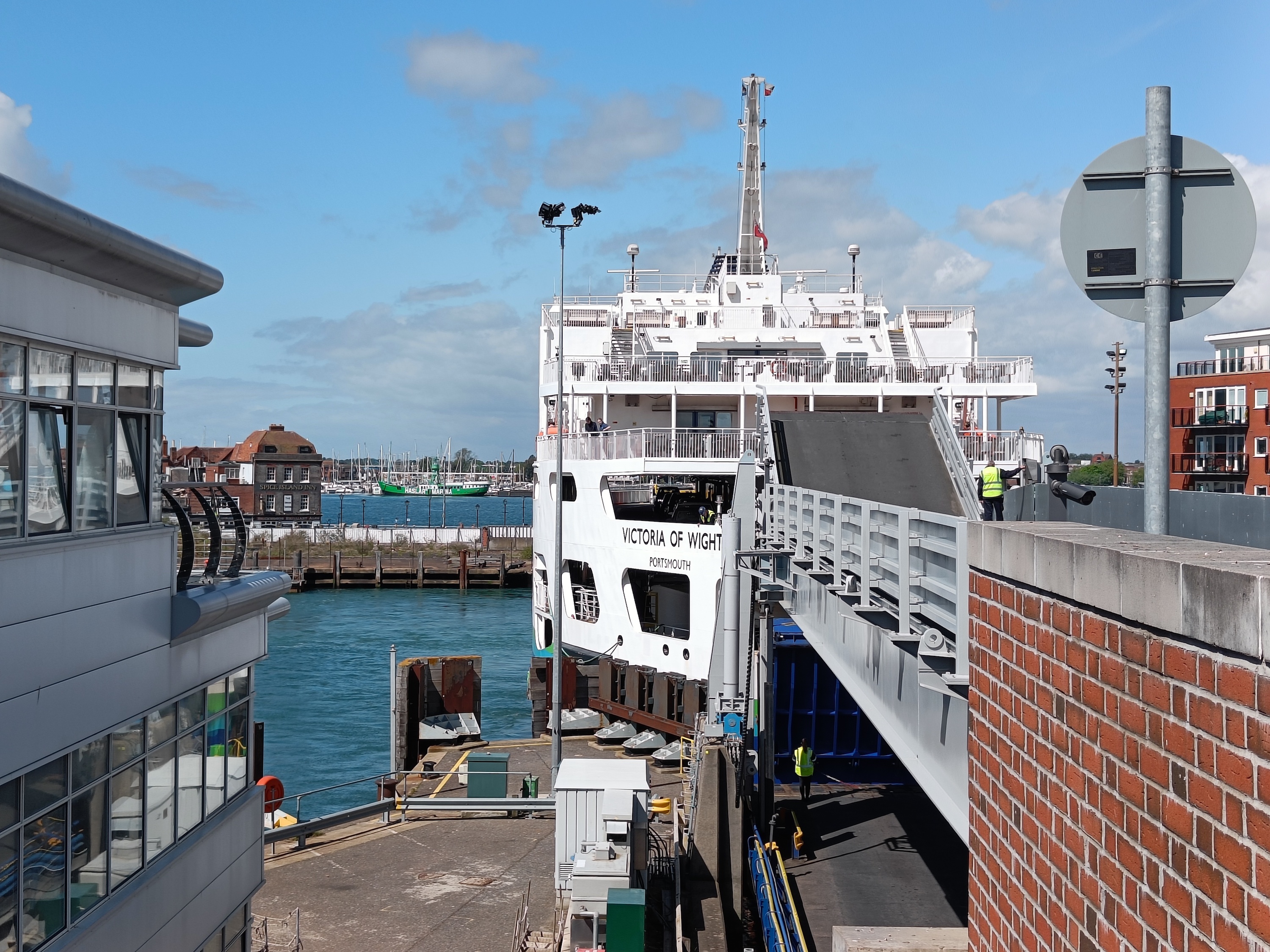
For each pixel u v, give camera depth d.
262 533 113.69
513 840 24.94
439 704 36.66
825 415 28.44
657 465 34.12
